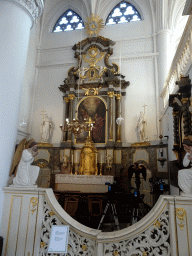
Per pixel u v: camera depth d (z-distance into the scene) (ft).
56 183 30.91
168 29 43.65
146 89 42.52
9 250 10.47
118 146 39.52
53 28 52.42
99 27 46.96
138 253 9.40
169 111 32.22
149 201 35.17
